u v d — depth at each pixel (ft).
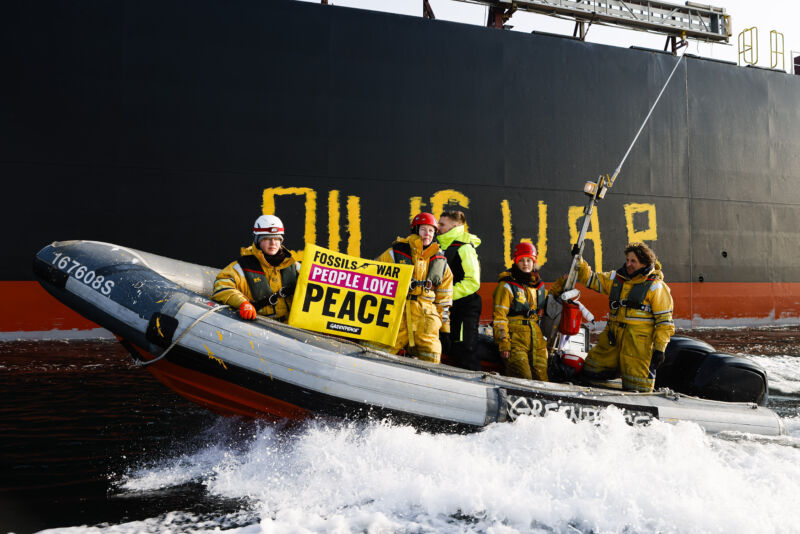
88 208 25.72
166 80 26.84
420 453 9.68
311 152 28.76
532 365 12.57
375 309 10.77
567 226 32.94
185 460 10.44
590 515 8.11
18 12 24.98
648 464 9.66
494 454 9.83
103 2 26.07
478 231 31.27
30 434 11.77
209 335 9.94
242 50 27.89
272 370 9.89
